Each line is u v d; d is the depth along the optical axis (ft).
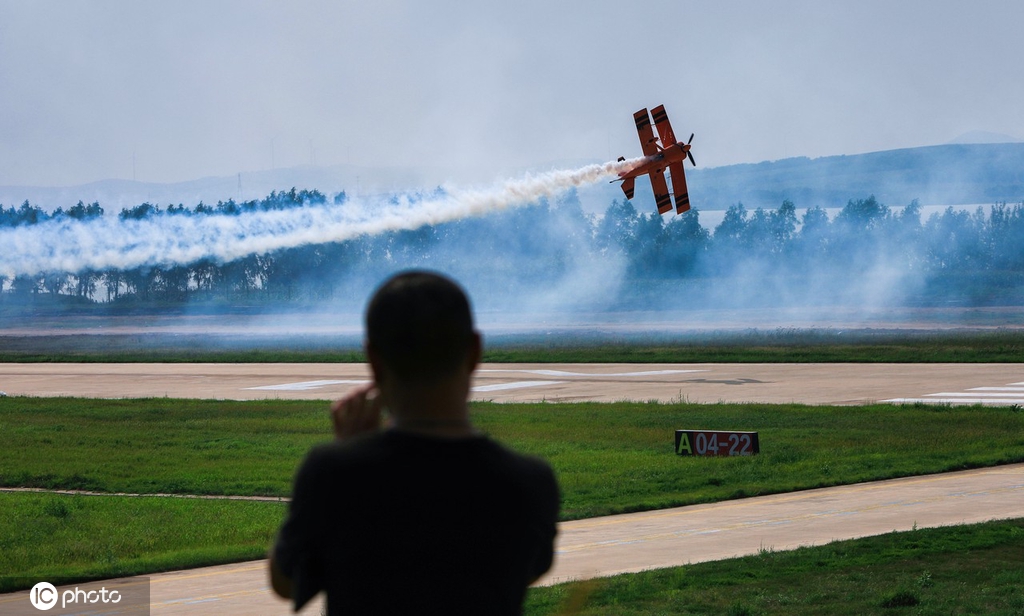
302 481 13.96
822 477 95.40
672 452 114.83
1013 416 141.18
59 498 92.48
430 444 13.80
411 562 13.47
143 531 76.13
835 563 58.80
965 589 52.60
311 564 14.10
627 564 61.52
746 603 49.96
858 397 172.24
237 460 115.65
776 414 147.64
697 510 81.66
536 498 14.10
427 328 13.75
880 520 74.84
